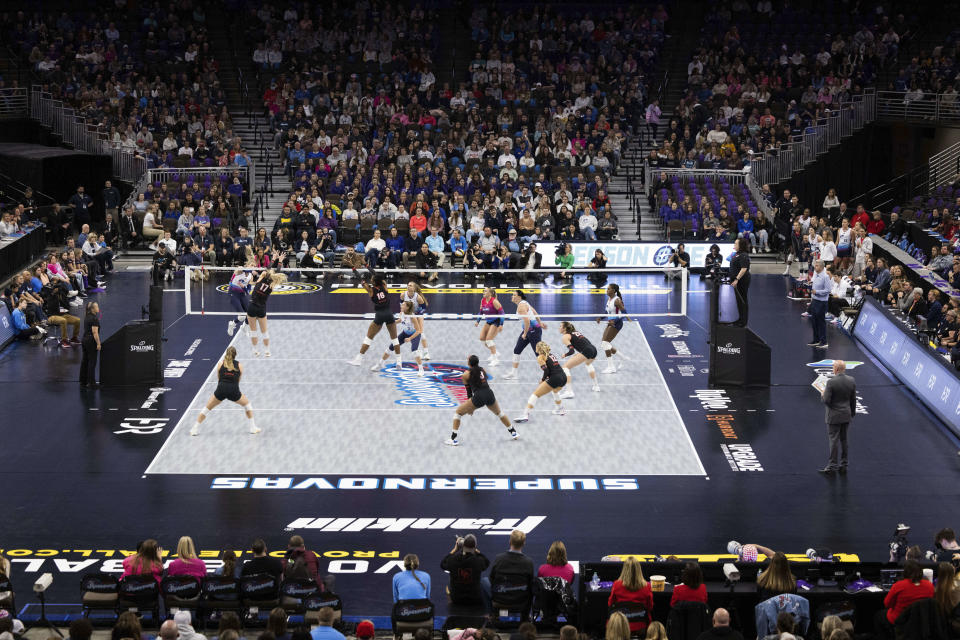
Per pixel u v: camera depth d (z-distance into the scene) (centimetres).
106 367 2244
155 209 3566
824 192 4031
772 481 1802
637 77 4266
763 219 3606
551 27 4453
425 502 1717
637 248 3484
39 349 2531
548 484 1788
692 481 1802
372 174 3781
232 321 2638
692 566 1247
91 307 2230
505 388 2256
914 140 4034
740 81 4297
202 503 1709
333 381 2298
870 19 4484
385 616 1378
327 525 1638
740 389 2253
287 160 3978
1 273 3008
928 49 4434
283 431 2009
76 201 3578
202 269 2859
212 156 3919
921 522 1650
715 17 4500
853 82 4256
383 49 4391
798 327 2755
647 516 1673
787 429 2030
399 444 1948
